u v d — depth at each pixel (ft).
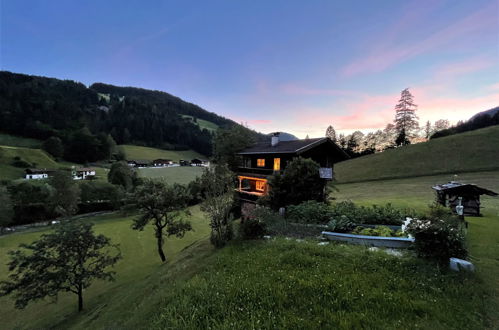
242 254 24.75
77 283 36.68
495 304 13.43
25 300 34.17
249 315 13.84
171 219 58.75
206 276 20.83
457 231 19.19
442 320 12.26
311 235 28.94
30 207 105.09
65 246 36.96
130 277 44.27
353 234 26.45
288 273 18.54
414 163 119.14
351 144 224.53
